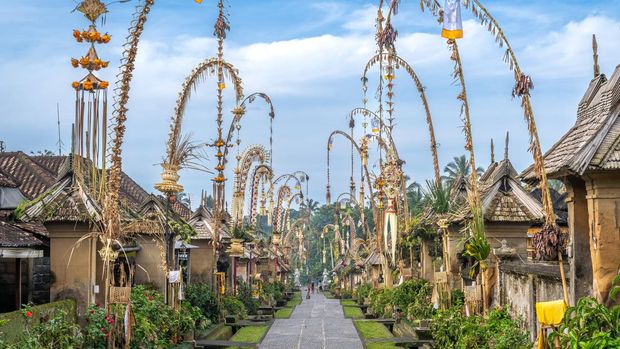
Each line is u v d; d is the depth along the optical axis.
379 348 22.05
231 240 35.62
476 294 18.94
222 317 29.64
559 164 12.74
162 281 24.38
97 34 14.35
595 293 11.95
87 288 17.91
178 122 21.66
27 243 16.52
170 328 20.58
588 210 12.26
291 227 80.50
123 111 16.58
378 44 24.50
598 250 11.88
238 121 28.23
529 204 21.75
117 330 15.97
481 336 16.23
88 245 17.98
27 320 13.38
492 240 21.64
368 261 50.34
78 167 17.89
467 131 17.83
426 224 29.22
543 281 14.57
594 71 14.35
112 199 16.41
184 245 28.22
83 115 14.85
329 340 25.16
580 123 13.80
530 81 13.16
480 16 13.92
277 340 25.31
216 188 29.77
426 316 25.42
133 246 23.70
